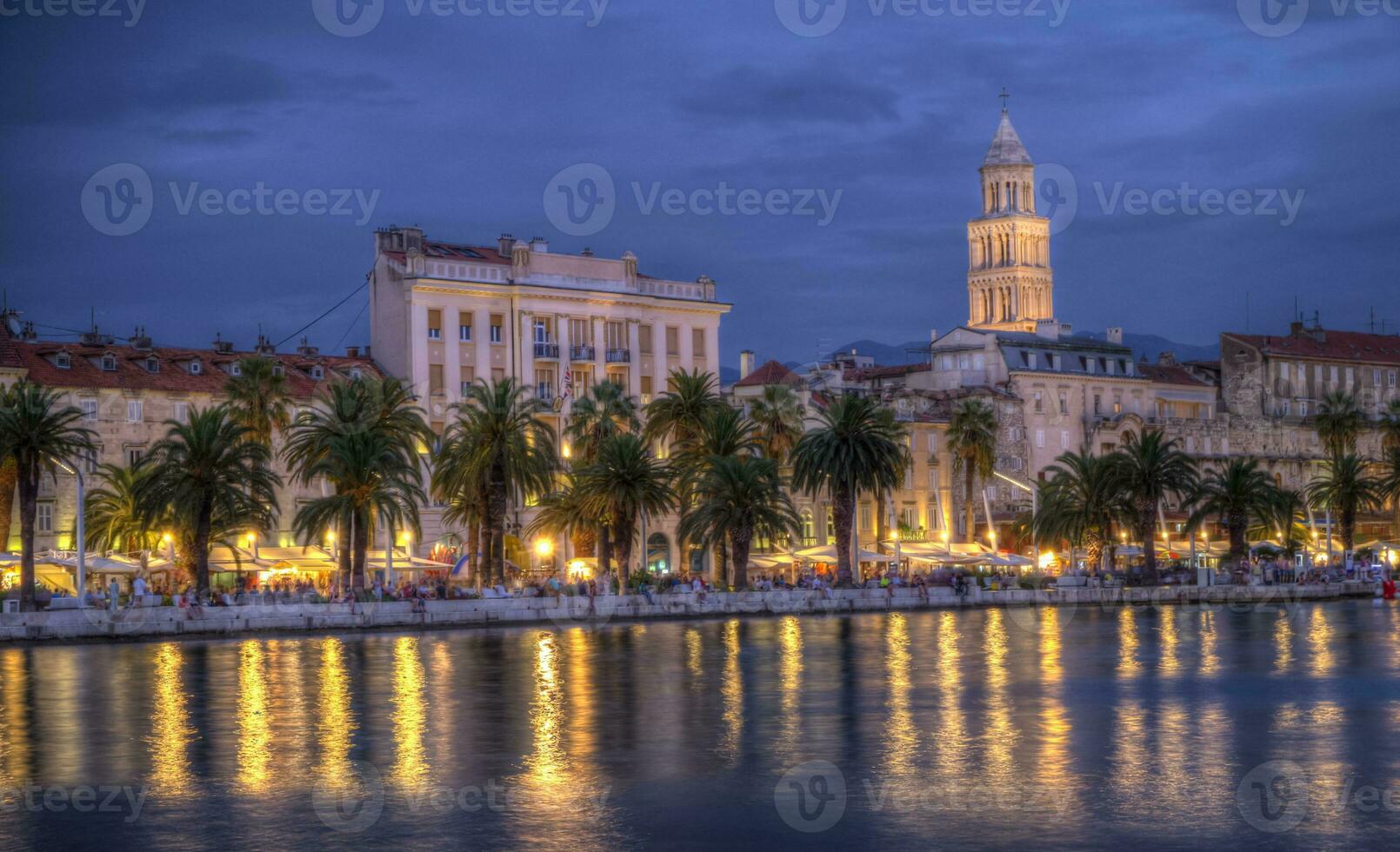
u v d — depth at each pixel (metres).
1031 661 77.25
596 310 149.00
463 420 112.94
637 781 44.00
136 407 125.56
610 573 119.94
